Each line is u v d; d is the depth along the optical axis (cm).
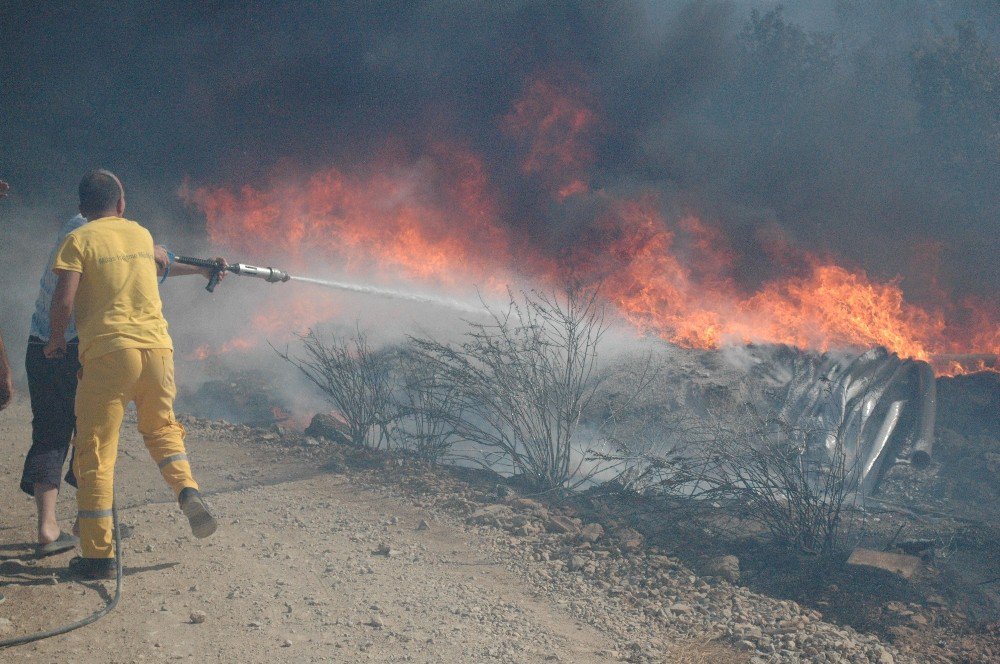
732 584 420
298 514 499
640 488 571
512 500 536
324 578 400
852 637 362
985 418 798
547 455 584
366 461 621
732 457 527
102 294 369
